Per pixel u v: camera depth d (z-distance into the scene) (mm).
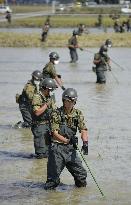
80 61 98938
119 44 130000
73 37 95812
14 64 90625
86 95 58062
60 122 25375
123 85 67312
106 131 39875
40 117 31609
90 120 44031
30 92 35656
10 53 111625
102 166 30547
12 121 43906
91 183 27438
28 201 24672
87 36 134500
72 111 25438
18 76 74812
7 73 78188
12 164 30859
